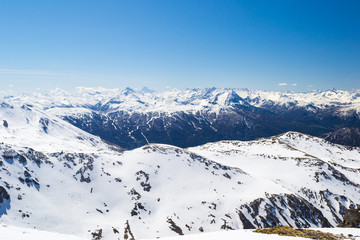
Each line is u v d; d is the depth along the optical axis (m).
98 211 108.44
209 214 114.50
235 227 108.81
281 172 174.88
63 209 102.56
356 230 33.94
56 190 112.19
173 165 150.75
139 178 135.75
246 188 141.50
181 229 103.81
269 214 119.12
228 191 135.38
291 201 132.62
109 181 128.75
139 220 107.69
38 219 91.38
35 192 104.62
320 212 135.88
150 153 158.62
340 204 143.50
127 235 96.56
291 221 120.38
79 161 137.25
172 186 133.88
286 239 28.45
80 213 103.62
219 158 197.88
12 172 106.06
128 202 117.44
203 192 131.12
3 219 82.62
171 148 170.50
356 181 173.25
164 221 107.19
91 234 92.75
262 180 153.75
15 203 92.19
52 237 26.12
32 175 113.06
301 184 158.25
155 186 132.75
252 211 119.50
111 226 99.62
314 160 182.50
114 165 145.00
